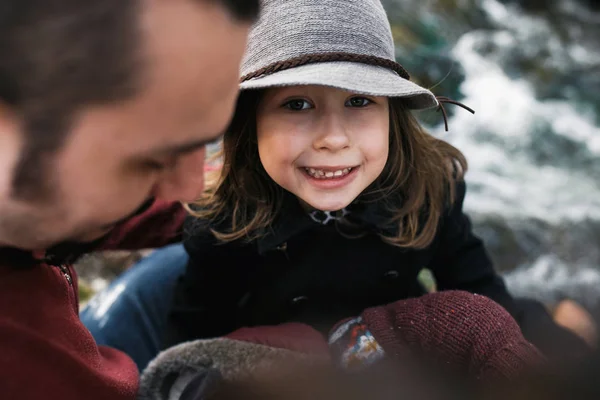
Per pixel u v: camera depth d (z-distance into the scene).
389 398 0.78
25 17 0.47
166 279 1.52
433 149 1.31
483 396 0.81
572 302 1.45
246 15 0.55
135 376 1.02
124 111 0.50
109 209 0.58
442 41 4.02
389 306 1.04
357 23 1.00
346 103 1.03
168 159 0.59
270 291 1.35
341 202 1.08
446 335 0.92
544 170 3.28
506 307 1.40
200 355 1.00
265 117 1.06
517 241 2.71
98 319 1.46
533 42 4.47
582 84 4.19
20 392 0.70
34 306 0.74
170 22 0.49
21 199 0.55
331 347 1.04
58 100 0.48
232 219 1.27
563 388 0.46
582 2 5.50
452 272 1.50
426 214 1.31
